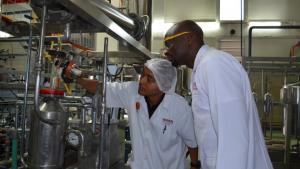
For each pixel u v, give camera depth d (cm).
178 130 170
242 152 104
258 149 124
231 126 106
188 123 167
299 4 675
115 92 181
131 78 278
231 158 104
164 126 169
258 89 394
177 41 129
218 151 106
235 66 117
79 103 170
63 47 160
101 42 267
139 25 176
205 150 124
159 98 171
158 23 674
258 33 677
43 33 112
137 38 180
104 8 145
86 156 156
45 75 140
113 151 202
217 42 690
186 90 370
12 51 289
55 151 119
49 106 119
